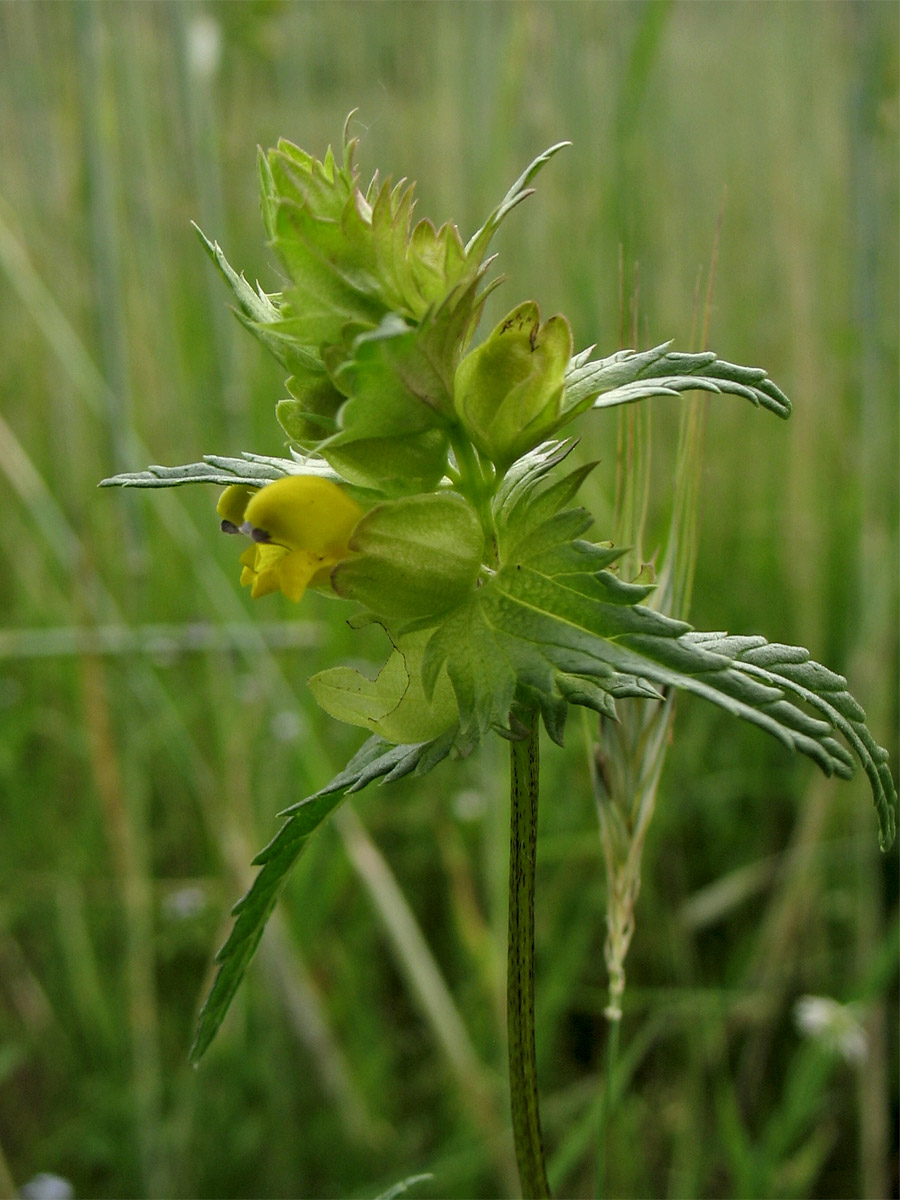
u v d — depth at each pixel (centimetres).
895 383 36
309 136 42
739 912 32
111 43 36
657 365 13
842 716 12
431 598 12
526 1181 13
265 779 32
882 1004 26
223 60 38
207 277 34
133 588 30
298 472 13
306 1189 27
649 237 35
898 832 31
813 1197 27
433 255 12
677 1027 29
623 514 16
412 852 33
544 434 12
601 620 12
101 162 30
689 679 11
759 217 43
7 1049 30
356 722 13
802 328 36
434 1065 29
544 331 12
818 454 41
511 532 13
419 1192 26
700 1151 27
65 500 37
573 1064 30
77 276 31
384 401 12
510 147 28
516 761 13
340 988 29
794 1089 26
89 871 33
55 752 36
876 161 32
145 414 37
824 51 42
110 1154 28
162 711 29
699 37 44
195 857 34
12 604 42
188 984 31
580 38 34
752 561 39
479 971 28
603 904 31
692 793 33
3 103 39
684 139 44
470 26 34
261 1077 29
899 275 37
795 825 33
